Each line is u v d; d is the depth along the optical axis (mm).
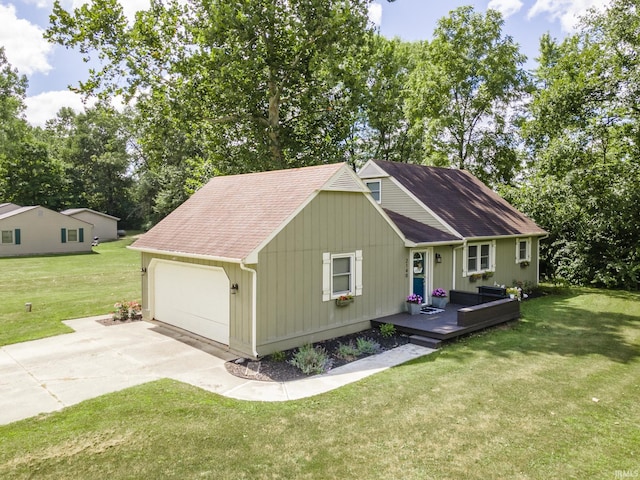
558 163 20625
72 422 6230
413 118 29562
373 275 11969
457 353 9680
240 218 10844
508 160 28453
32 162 49812
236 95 19516
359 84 22094
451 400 7000
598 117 19484
